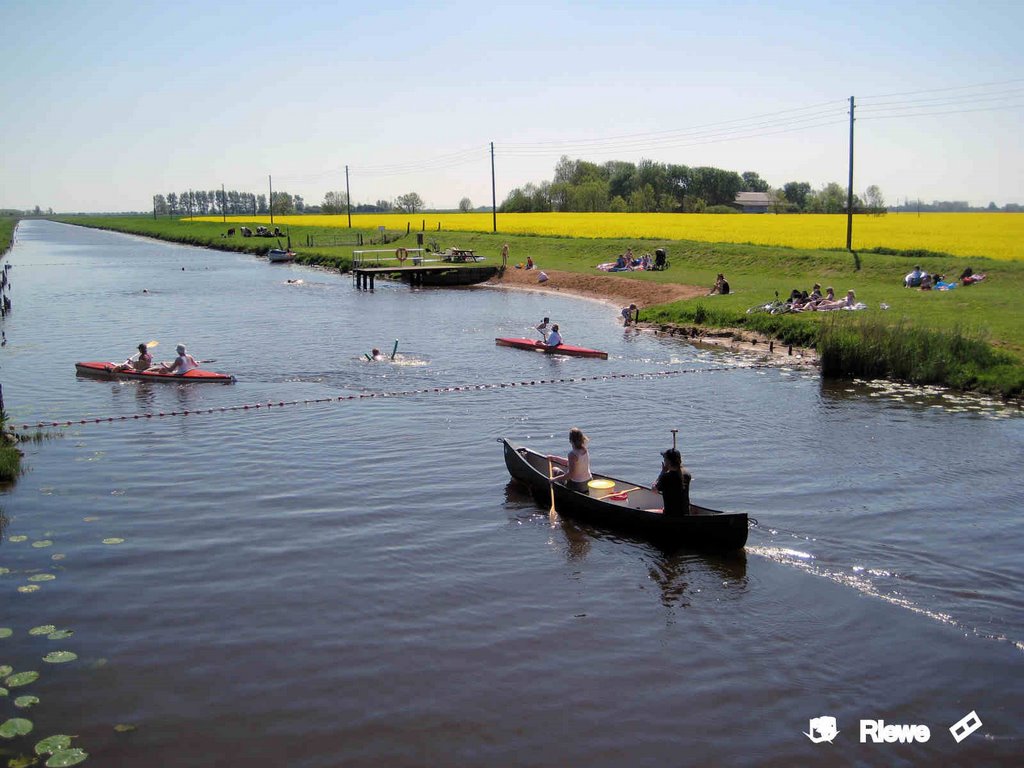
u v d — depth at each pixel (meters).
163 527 15.23
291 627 11.73
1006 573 13.42
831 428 21.70
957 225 76.56
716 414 23.27
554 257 68.00
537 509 16.22
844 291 41.59
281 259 83.38
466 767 8.90
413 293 56.25
